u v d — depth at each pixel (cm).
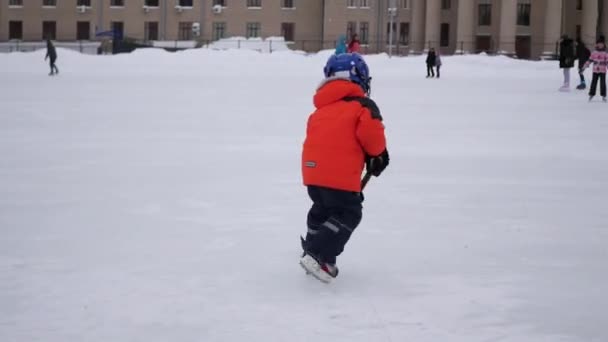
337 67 575
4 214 818
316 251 559
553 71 4825
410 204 876
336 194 559
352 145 558
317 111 578
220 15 7938
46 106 2267
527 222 785
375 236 718
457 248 675
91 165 1179
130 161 1220
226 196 920
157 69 4809
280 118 1955
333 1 7750
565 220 798
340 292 546
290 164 1186
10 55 5206
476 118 1964
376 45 7738
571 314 502
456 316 495
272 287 557
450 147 1401
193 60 5428
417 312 503
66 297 532
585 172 1130
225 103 2417
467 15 6956
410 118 1956
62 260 630
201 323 480
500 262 632
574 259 643
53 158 1258
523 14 7175
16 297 532
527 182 1038
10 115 1995
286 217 801
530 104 2430
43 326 475
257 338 454
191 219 792
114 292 544
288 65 5284
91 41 7875
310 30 7988
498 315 498
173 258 636
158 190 962
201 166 1165
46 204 875
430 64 4344
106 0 7962
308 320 486
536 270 608
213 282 569
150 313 499
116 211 834
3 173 1103
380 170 568
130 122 1852
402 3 7738
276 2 8000
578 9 7456
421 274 594
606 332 469
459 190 969
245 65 5244
